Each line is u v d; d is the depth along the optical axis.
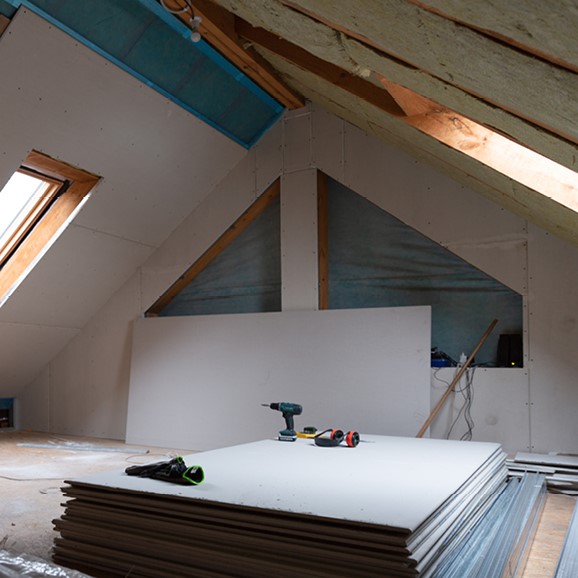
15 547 2.45
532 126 1.64
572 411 4.01
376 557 1.78
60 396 5.93
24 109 3.70
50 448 5.03
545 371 4.10
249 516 2.00
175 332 5.34
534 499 2.97
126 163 4.52
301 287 4.94
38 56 3.48
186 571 2.03
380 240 4.92
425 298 4.73
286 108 5.10
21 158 3.96
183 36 3.84
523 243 4.23
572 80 1.13
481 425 4.23
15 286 4.81
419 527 1.87
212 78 4.34
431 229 4.56
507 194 3.42
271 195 5.29
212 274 5.55
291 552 1.90
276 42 3.67
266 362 4.92
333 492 2.23
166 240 5.50
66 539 2.31
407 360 4.41
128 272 5.57
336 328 4.69
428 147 3.41
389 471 2.69
